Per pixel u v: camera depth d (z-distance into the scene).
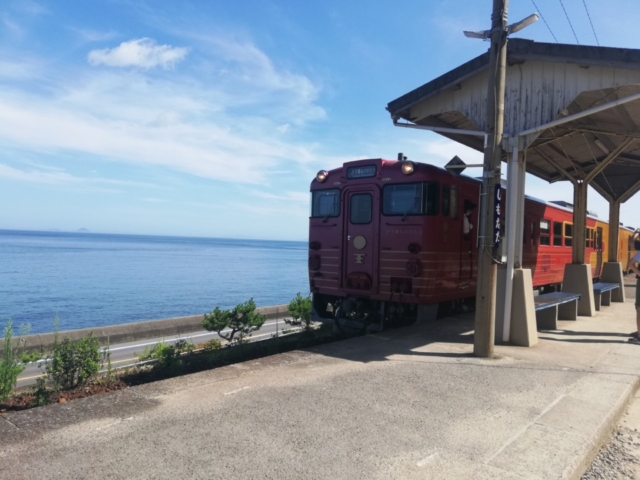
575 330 8.70
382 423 4.04
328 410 4.30
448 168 6.66
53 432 3.71
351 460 3.36
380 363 5.98
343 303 9.21
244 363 5.87
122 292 30.84
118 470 3.13
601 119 8.32
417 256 8.12
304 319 9.96
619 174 13.05
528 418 4.25
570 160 10.38
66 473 3.08
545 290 14.82
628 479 3.59
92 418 4.00
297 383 5.06
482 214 6.43
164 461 3.27
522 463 3.38
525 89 6.84
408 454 3.47
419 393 4.84
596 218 18.38
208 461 3.29
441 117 8.70
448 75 7.37
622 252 23.94
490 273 6.40
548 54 6.35
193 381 5.07
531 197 12.37
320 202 9.55
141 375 6.76
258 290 32.88
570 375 5.66
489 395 4.85
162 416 4.07
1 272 46.09
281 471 3.18
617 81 6.12
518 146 6.96
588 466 3.73
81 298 27.59
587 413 4.42
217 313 8.50
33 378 7.59
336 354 6.42
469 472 3.23
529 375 5.62
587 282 10.49
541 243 12.99
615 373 5.80
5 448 3.42
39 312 22.25
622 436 4.38
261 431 3.80
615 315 10.66
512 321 7.29
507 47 6.62
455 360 6.22
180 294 29.95
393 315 8.89
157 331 11.91
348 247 9.02
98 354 6.11
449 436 3.81
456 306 10.27
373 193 8.72
